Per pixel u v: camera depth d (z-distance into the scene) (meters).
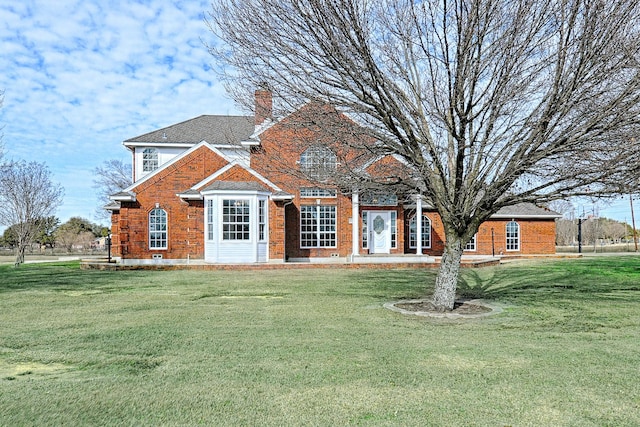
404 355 6.13
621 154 7.50
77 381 5.08
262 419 4.09
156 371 5.44
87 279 15.60
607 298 11.49
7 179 26.66
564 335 7.38
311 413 4.22
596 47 7.52
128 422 4.03
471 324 8.25
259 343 6.77
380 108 8.57
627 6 7.40
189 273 17.70
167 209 22.17
